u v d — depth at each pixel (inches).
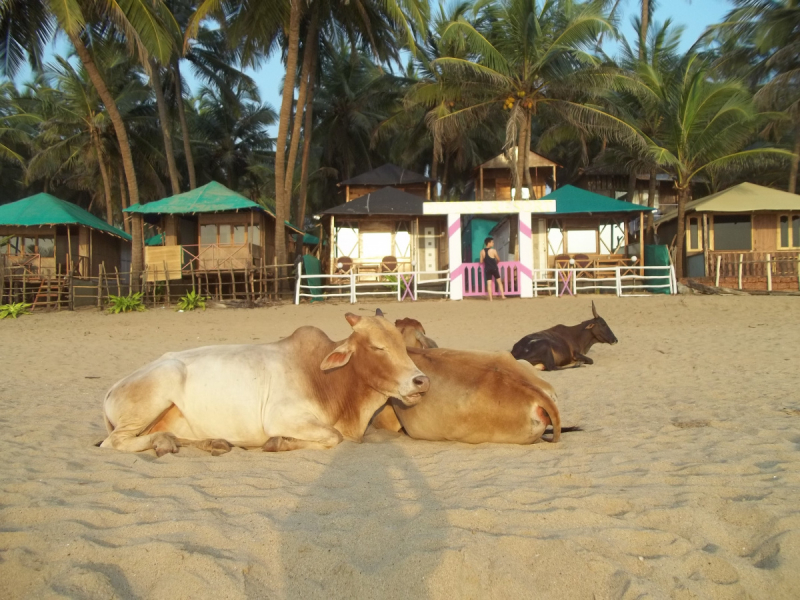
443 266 1085.1
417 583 111.3
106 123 1191.6
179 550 118.7
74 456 188.7
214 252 893.2
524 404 192.4
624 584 110.0
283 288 912.9
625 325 606.9
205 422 197.6
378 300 847.7
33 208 978.7
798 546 120.1
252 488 156.5
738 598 108.7
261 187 1723.7
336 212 968.3
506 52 908.6
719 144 920.9
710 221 978.7
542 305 725.9
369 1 954.1
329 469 171.5
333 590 110.7
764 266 932.6
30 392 337.1
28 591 108.3
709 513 137.3
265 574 114.9
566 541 122.0
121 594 108.0
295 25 852.0
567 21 895.1
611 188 1269.7
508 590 110.5
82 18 784.3
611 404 274.8
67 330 662.5
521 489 151.6
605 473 166.4
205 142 1572.3
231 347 210.1
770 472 164.4
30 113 1603.1
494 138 1362.0
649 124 1057.5
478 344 520.7
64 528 129.7
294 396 197.8
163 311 802.8
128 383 197.3
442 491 153.6
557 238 977.5
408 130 1346.0
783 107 1071.0
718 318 627.2
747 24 1072.2
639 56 1071.6
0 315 770.8
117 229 1171.9
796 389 294.4
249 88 1339.8
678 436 209.0
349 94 1379.2
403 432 222.8
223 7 951.0
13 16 845.2
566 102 909.8
